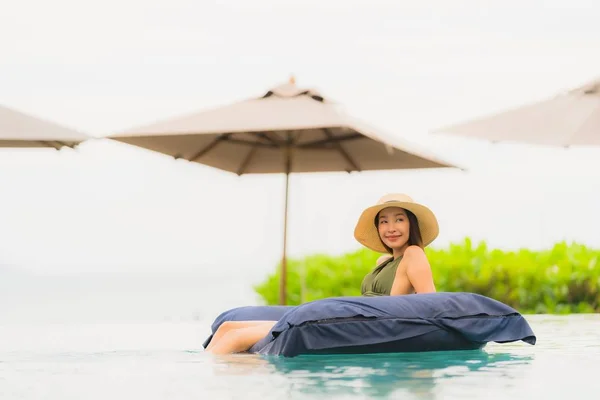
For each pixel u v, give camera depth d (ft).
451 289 56.85
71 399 16.57
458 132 43.96
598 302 56.59
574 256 57.93
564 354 25.59
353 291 59.82
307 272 61.11
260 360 23.72
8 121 35.63
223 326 28.71
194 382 18.89
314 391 16.89
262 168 48.16
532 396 16.11
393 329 24.56
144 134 38.70
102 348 31.35
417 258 26.84
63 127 36.76
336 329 24.17
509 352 26.23
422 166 45.52
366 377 19.21
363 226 29.37
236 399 15.98
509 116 44.47
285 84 42.52
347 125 37.91
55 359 26.45
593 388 17.17
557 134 42.04
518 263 57.21
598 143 41.14
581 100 44.29
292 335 24.07
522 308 56.90
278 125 38.09
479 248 59.57
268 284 62.69
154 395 16.88
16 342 35.45
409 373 19.95
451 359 23.44
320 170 47.88
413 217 28.19
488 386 17.54
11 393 17.63
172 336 39.55
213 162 46.88
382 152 45.14
